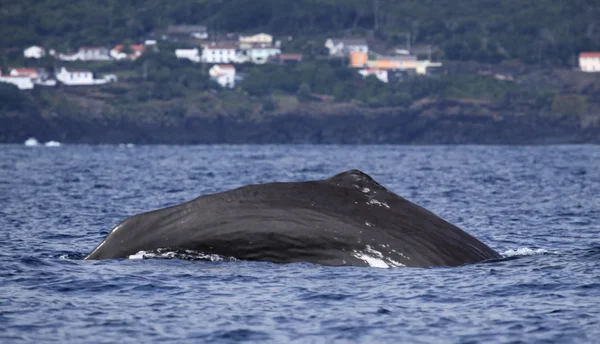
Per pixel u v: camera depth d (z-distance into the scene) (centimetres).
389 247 5247
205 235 5316
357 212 5316
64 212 12375
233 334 4341
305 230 5241
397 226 5331
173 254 5331
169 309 4791
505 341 4228
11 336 4288
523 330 4400
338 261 5194
